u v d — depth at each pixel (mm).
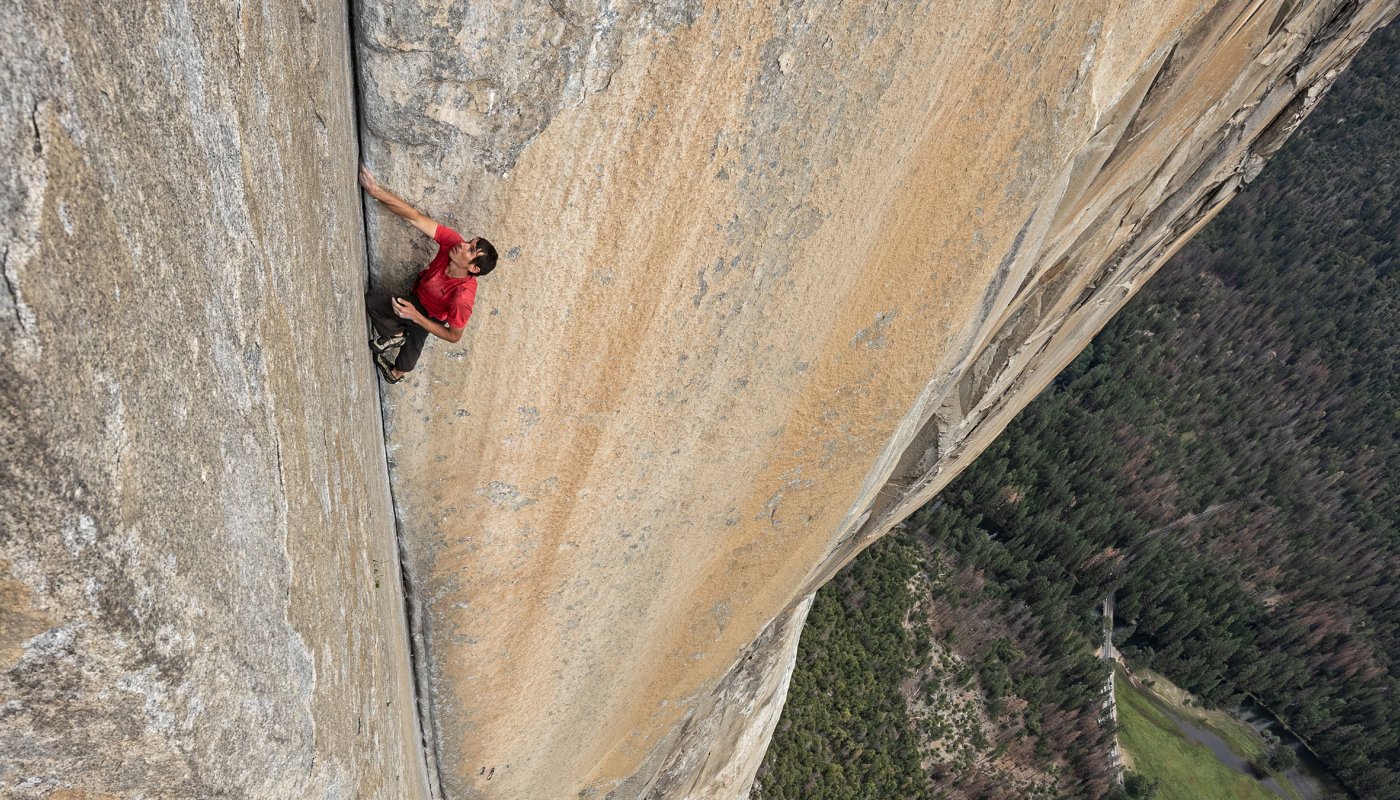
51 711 1427
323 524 2721
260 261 2037
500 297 4305
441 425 4746
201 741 1751
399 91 3418
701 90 3902
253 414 1998
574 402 4930
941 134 4691
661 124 3951
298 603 2338
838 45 4027
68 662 1374
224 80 1774
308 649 2432
